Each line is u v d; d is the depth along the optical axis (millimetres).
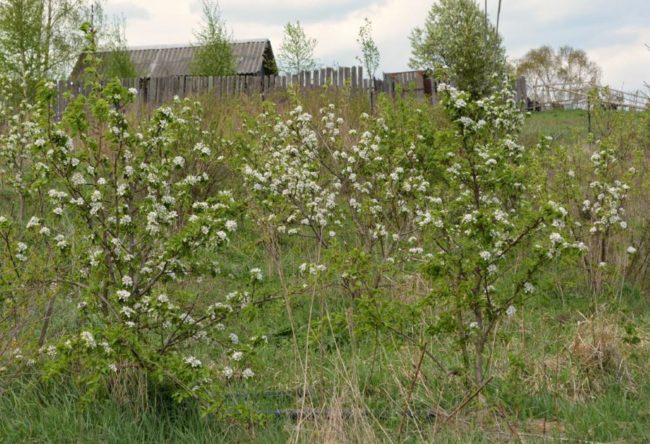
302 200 8266
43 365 5340
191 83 21453
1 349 5363
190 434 4676
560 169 8609
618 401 5227
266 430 4812
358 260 5672
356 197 8844
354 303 6988
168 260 5254
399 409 4984
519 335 6512
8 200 10125
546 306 7531
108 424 4766
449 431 4754
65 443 4664
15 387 5250
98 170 5570
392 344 5551
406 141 7383
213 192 9977
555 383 5406
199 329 5289
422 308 5289
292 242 9578
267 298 5453
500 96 8992
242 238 9102
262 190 8281
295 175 8070
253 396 5375
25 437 4680
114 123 5320
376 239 7820
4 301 5473
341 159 8703
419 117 7594
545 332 6645
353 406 4605
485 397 5070
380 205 7969
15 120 10305
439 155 5574
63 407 4906
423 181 7449
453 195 7324
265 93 17609
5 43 25297
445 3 34156
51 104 5375
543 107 33781
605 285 7863
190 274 5562
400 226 8195
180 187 5559
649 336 6445
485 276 5074
